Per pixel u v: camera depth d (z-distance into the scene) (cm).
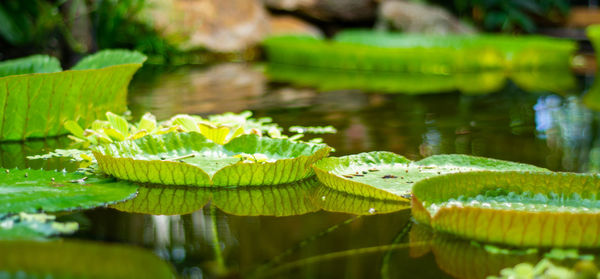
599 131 326
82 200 172
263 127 308
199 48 735
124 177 196
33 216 157
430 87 530
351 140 292
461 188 171
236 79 562
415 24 945
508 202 167
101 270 113
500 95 477
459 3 1073
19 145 259
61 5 557
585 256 136
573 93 494
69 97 272
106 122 253
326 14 912
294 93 475
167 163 189
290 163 194
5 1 585
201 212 170
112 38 650
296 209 174
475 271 130
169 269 122
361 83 556
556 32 1062
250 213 170
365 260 136
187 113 365
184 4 752
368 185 177
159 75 578
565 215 136
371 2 933
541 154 270
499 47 748
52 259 116
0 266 112
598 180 169
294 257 138
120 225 157
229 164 208
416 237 151
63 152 244
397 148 275
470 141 296
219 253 140
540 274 124
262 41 786
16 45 579
